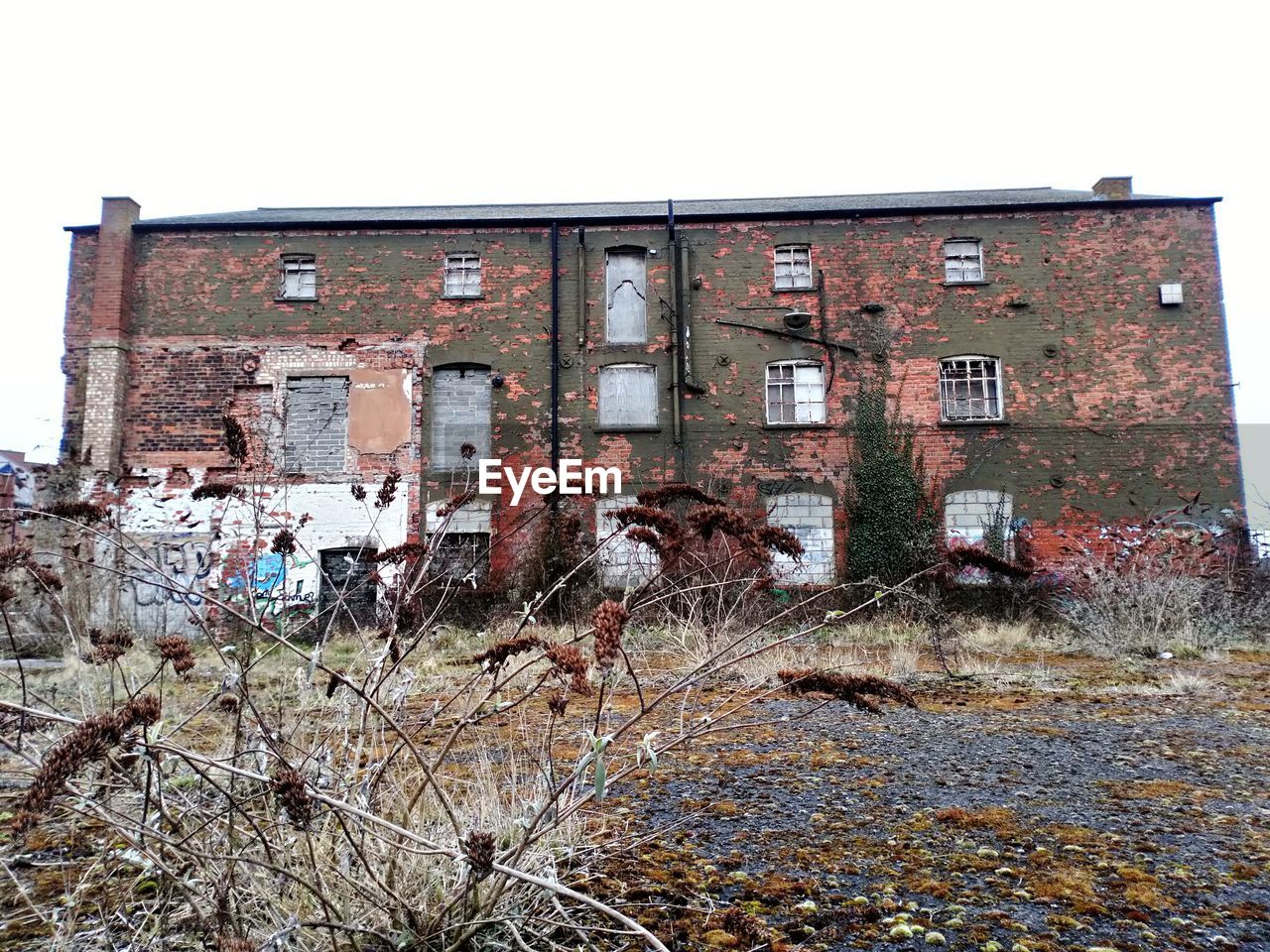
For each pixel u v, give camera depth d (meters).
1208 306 15.98
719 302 16.44
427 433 15.91
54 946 2.02
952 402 16.11
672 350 16.25
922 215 16.53
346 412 15.98
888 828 3.12
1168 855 2.82
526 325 16.36
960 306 16.20
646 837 2.68
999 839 3.00
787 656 7.80
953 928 2.23
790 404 16.20
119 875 2.58
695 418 16.00
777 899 2.44
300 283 16.61
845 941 2.15
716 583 2.94
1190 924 2.25
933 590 12.62
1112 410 15.72
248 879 2.12
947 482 15.59
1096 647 10.06
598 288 16.55
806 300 16.39
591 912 2.29
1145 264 16.16
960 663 8.63
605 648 1.79
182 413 15.77
